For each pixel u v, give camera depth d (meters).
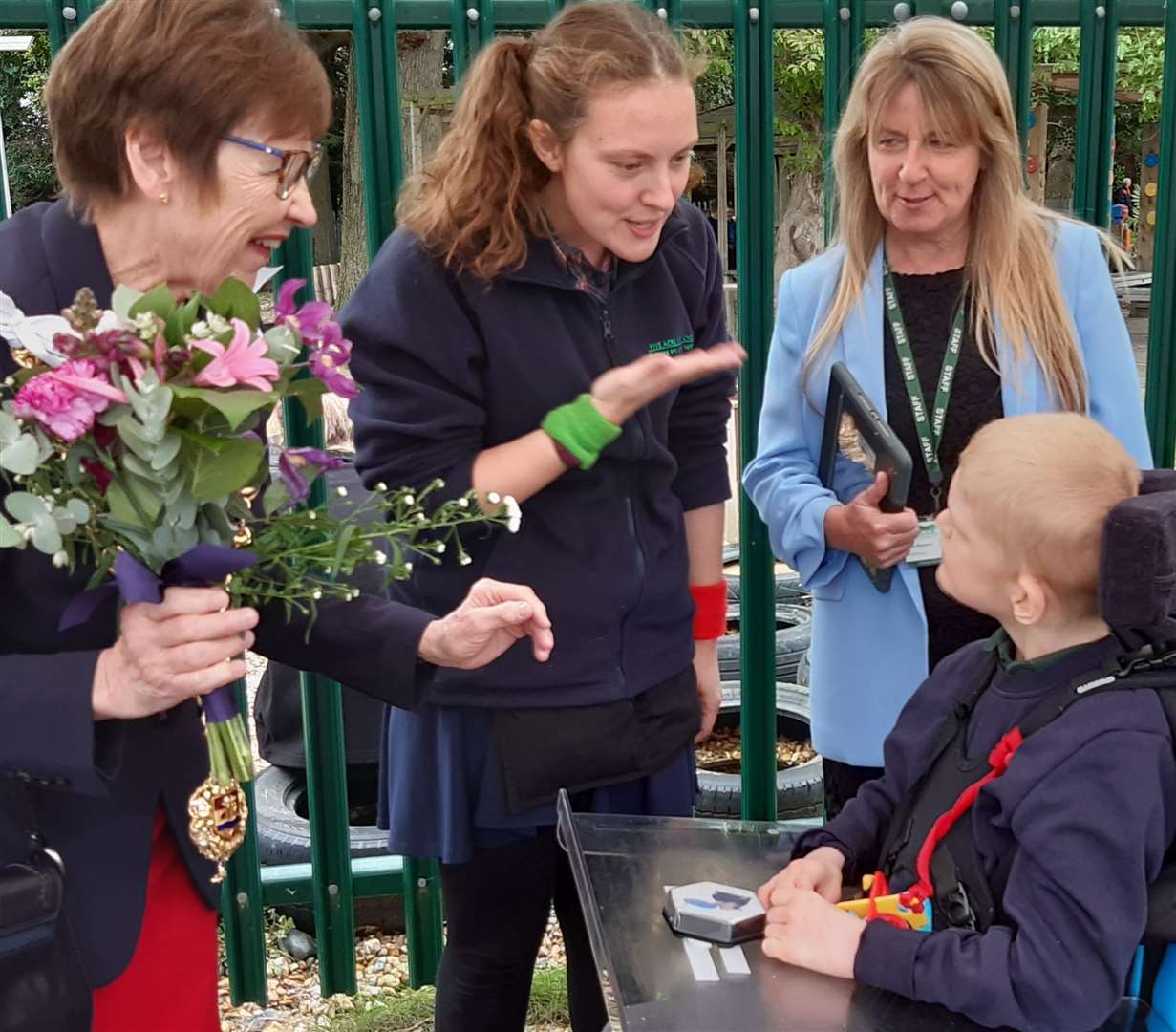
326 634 1.94
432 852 2.35
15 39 3.21
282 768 4.35
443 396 2.18
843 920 1.71
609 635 2.29
